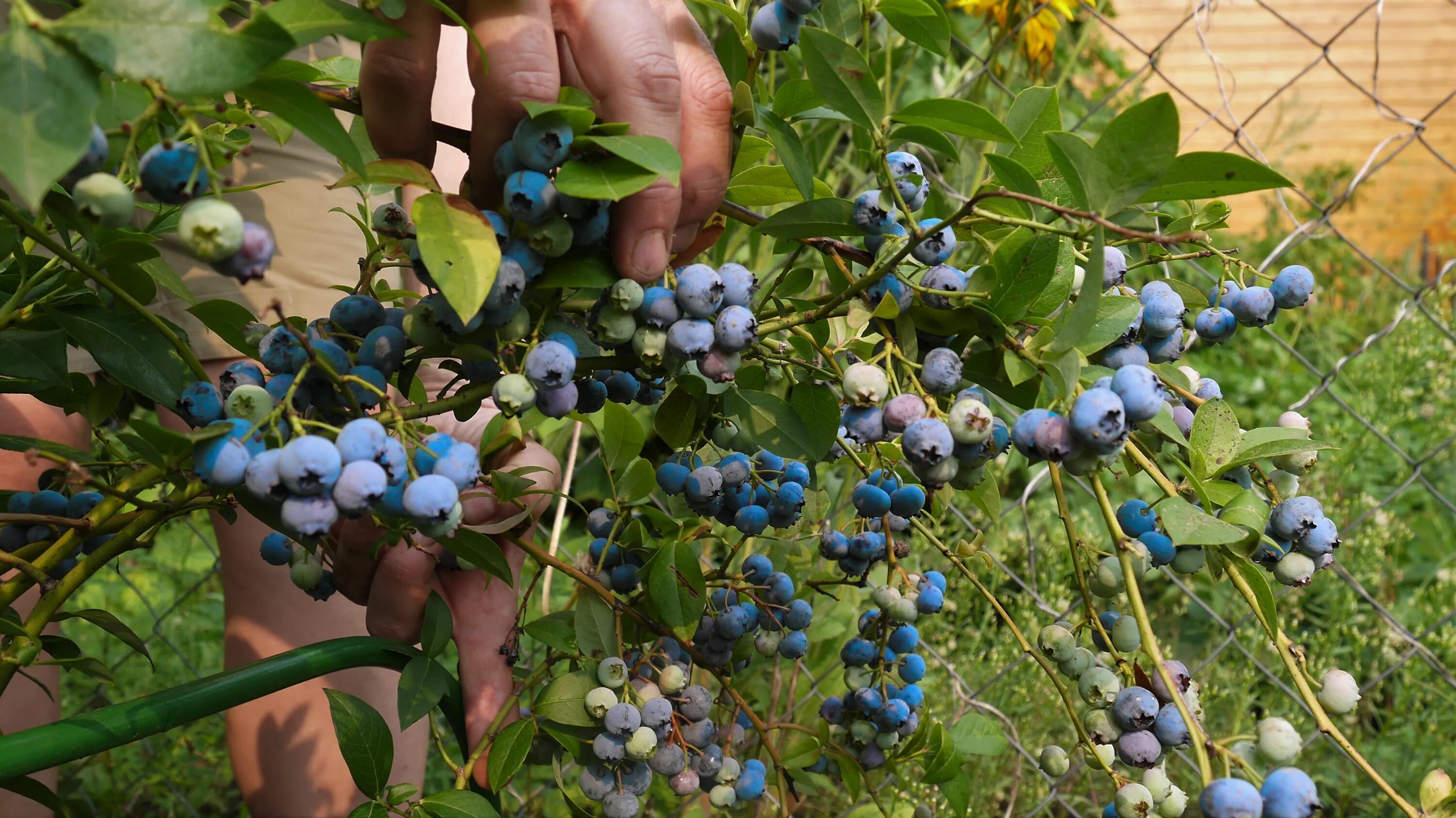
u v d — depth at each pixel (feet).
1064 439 1.47
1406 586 5.61
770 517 1.99
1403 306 3.18
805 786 2.22
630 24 1.53
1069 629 1.85
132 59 1.19
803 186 1.72
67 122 1.17
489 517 1.99
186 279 2.71
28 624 1.60
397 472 1.39
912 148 3.12
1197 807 3.49
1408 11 11.55
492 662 2.02
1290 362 7.45
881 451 1.94
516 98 1.49
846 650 2.13
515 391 1.49
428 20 1.56
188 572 5.01
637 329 1.59
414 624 1.99
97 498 1.78
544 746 2.02
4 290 1.80
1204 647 4.59
